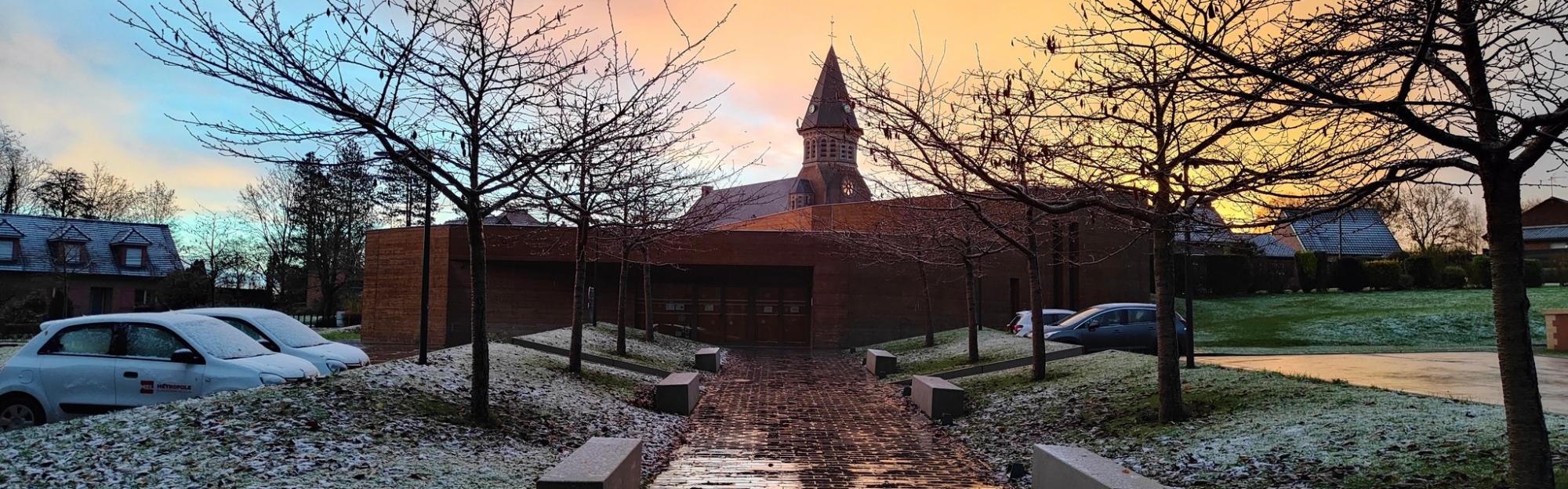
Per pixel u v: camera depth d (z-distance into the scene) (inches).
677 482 351.6
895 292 1288.1
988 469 391.2
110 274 2073.1
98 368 407.2
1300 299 1670.8
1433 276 1711.4
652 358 873.5
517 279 1317.7
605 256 1219.2
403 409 383.6
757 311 1365.7
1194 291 1785.2
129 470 263.6
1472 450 273.1
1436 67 227.6
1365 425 325.7
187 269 1985.7
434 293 1304.1
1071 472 263.4
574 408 494.3
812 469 384.5
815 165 3314.5
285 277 2085.4
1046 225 807.1
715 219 802.2
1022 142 313.6
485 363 405.1
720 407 617.0
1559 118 186.9
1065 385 554.9
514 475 309.9
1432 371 655.8
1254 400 410.6
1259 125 265.0
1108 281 1347.2
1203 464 322.7
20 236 1977.1
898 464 400.2
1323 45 232.7
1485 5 217.8
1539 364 751.1
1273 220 262.4
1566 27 216.2
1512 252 212.8
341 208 1860.2
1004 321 1327.5
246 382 404.5
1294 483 280.1
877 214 1227.9
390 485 270.8
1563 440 280.5
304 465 281.3
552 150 382.0
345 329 1713.8
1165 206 383.2
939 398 546.3
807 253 1277.1
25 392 402.0
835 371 924.6
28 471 260.4
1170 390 406.6
